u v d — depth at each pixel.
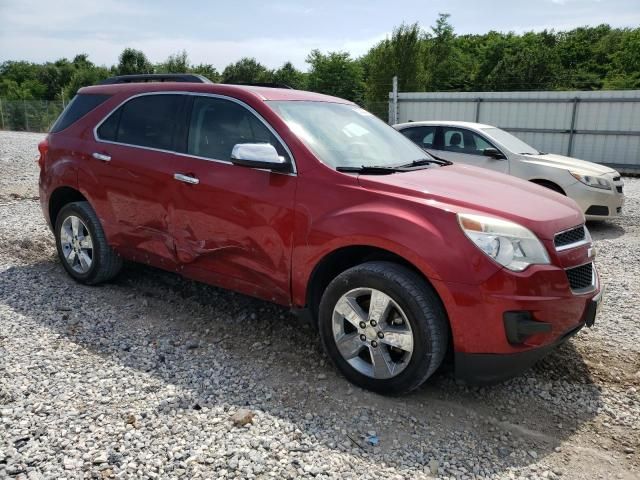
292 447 2.85
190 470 2.64
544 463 2.85
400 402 3.33
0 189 10.36
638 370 3.81
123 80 5.13
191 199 4.08
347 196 3.42
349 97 58.53
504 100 17.59
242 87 4.18
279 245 3.66
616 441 3.06
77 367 3.59
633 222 9.32
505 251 3.03
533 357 3.13
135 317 4.45
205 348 3.96
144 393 3.31
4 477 2.54
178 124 4.31
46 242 6.49
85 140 4.90
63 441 2.81
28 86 75.56
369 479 2.65
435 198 3.28
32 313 4.44
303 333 4.26
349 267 3.71
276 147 3.78
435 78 52.75
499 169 9.04
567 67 60.81
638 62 52.44
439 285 3.06
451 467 2.78
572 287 3.28
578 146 16.89
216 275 4.11
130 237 4.61
